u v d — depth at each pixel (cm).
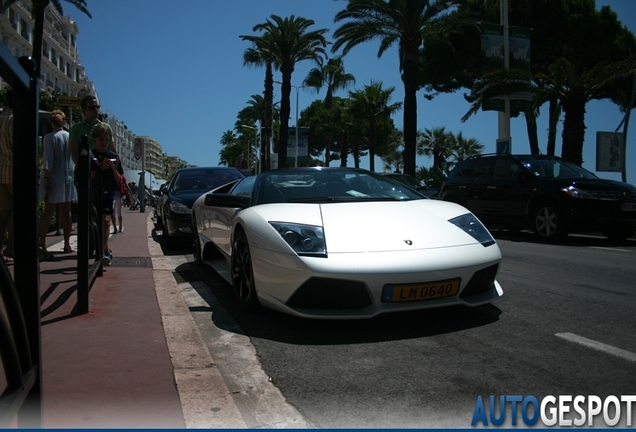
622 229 960
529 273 625
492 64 1950
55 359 312
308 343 361
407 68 2191
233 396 279
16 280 188
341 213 413
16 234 189
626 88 2236
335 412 260
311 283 361
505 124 1958
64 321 388
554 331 382
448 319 412
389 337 370
